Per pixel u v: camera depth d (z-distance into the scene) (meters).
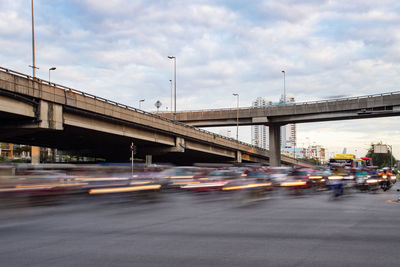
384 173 28.28
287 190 25.19
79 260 6.96
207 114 76.81
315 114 66.75
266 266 6.58
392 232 10.00
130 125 44.50
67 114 34.72
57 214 13.52
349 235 9.55
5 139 46.34
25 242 8.59
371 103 59.53
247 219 12.45
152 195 21.88
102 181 23.08
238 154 76.75
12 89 28.34
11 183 19.94
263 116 71.31
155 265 6.64
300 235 9.55
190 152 64.75
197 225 11.16
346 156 43.88
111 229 10.40
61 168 25.39
